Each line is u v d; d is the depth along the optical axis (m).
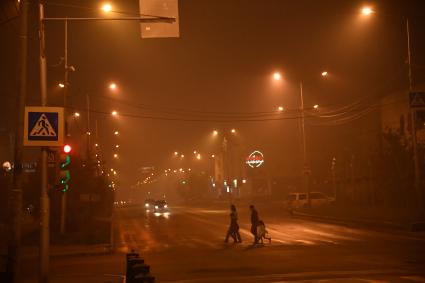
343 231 33.03
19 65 14.93
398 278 14.95
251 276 16.44
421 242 25.30
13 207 14.39
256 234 26.92
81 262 22.81
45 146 14.35
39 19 15.77
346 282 14.47
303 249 23.92
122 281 16.38
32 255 26.97
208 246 27.14
